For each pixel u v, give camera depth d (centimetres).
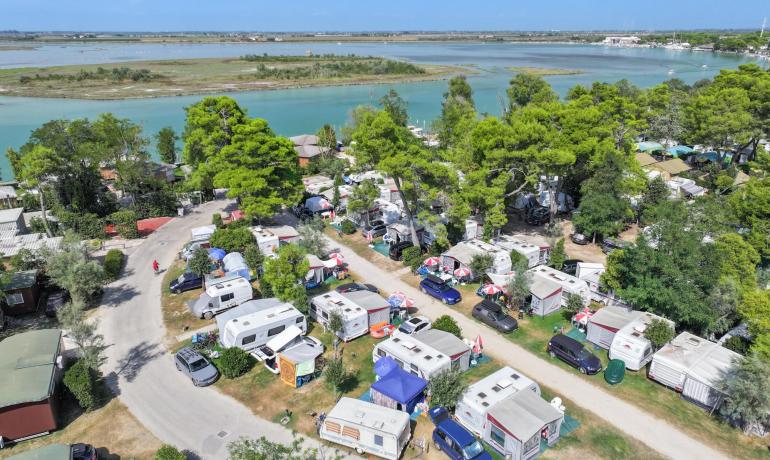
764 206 4147
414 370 2805
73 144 6175
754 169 6744
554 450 2409
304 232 4519
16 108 13450
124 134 6444
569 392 2844
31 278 3844
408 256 4572
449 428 2394
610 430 2545
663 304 3291
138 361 3169
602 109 6288
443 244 4531
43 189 5606
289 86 18200
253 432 2536
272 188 5247
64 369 2939
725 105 7238
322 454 2377
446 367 2798
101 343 3359
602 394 2834
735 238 3581
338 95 16600
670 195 5456
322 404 2742
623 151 5853
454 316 3722
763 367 2419
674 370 2814
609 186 4838
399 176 4325
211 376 2917
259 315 3316
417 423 2592
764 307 3000
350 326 3319
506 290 3875
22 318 3750
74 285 3500
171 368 3089
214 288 3753
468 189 4678
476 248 4372
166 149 8262
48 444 2481
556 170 4800
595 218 4800
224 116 5706
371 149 4269
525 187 5434
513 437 2288
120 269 4556
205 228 5022
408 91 17612
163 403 2764
